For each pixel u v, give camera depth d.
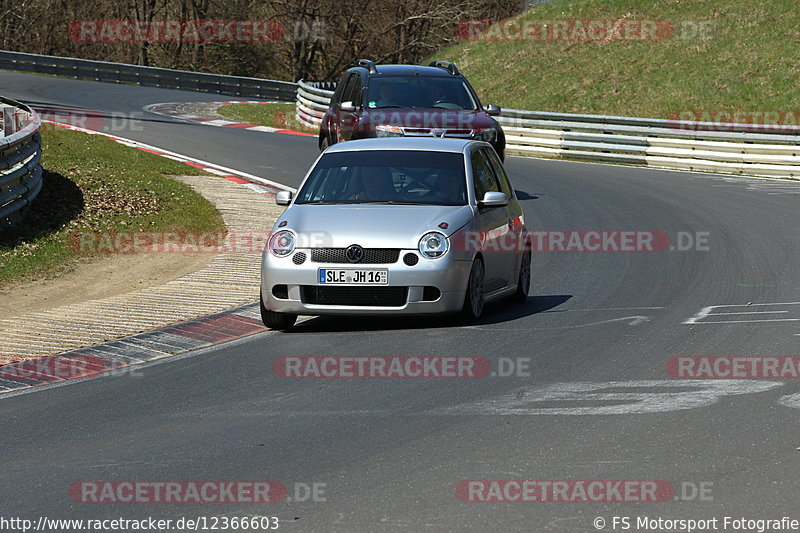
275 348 24.91
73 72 129.38
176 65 192.38
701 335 24.97
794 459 15.76
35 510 14.53
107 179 53.03
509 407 19.11
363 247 25.70
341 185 28.42
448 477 15.31
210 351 24.86
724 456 15.98
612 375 21.36
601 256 38.41
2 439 18.28
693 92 98.69
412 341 25.06
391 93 50.03
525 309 29.38
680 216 47.34
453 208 27.27
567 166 67.44
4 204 41.50
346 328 27.05
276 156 68.50
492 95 115.94
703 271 34.84
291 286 25.89
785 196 54.25
